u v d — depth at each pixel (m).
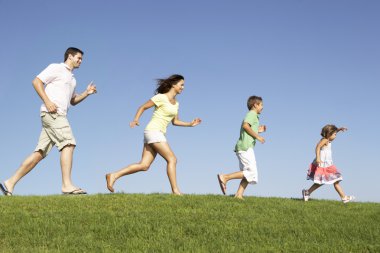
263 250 7.45
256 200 10.90
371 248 7.67
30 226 8.12
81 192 10.69
